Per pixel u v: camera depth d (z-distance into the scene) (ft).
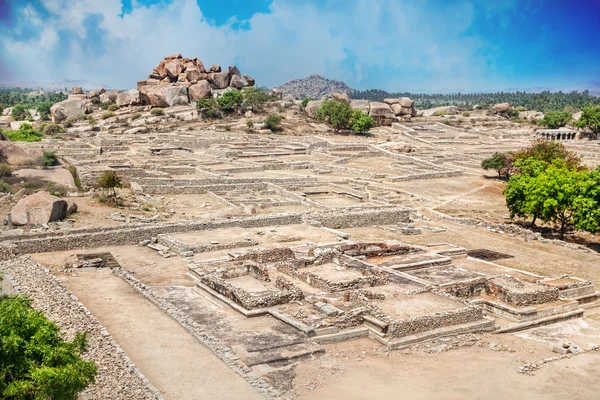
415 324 99.19
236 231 176.35
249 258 140.15
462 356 93.56
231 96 549.13
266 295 111.55
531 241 184.14
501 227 198.18
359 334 99.30
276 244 163.63
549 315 113.60
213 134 448.24
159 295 115.85
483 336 103.14
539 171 213.66
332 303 110.32
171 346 88.12
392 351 94.27
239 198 233.55
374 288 120.26
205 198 235.61
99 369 76.33
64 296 105.70
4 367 58.18
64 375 57.57
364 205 233.14
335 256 139.95
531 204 191.72
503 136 538.06
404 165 354.95
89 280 123.03
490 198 264.11
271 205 225.35
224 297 112.88
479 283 122.42
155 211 201.05
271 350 91.15
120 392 70.64
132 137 409.49
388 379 84.64
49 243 149.07
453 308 107.45
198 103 523.29
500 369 89.20
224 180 261.44
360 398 78.69
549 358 92.89
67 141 391.86
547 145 278.67
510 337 104.01
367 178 307.58
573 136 530.27
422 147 452.76
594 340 103.30
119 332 92.99
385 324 98.17
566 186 186.19
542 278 134.92
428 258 148.97
